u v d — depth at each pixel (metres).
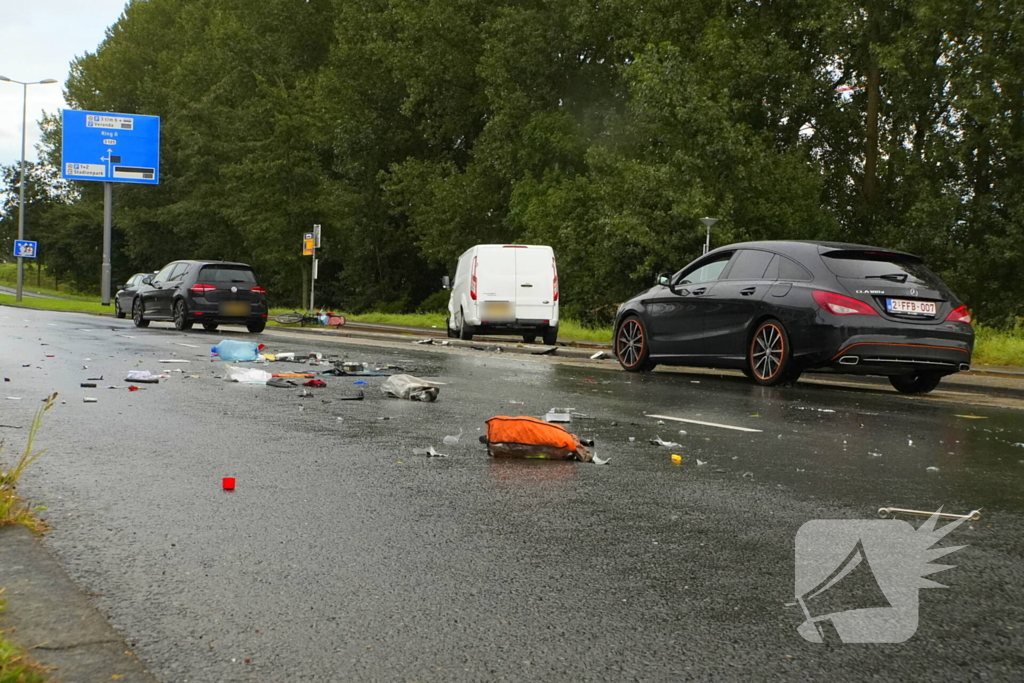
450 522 4.53
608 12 34.25
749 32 32.72
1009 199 29.38
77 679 2.55
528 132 36.03
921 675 2.77
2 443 6.22
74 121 44.00
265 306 24.09
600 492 5.29
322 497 5.00
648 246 25.89
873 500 5.15
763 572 3.79
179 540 4.10
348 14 46.44
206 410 8.34
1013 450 7.03
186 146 56.81
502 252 21.06
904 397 11.10
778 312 11.39
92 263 73.06
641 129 28.97
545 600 3.41
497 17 40.09
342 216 49.19
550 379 12.17
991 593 3.55
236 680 2.66
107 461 5.85
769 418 8.62
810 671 2.79
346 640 2.98
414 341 21.88
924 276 11.24
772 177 28.02
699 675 2.75
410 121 48.47
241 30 51.25
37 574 3.44
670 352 13.16
